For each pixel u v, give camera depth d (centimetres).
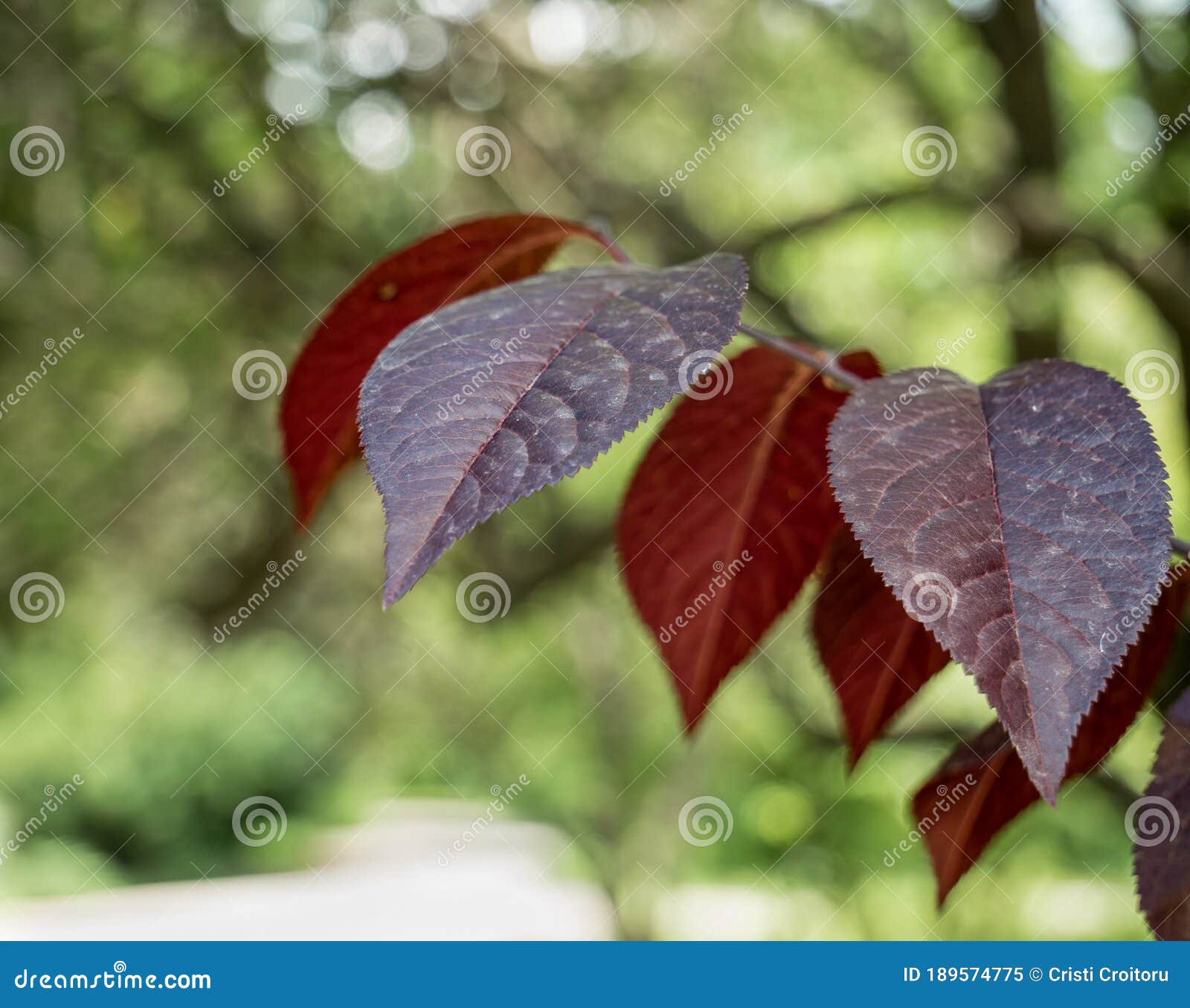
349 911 1273
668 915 919
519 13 538
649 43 600
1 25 486
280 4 507
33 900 1370
